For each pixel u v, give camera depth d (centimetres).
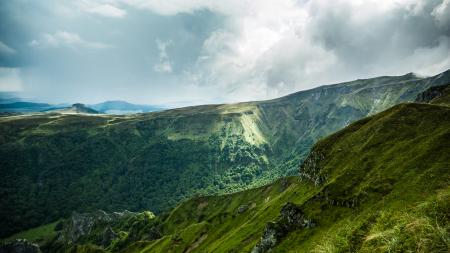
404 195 10200
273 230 13200
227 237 19088
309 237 11881
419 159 12006
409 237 2302
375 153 14950
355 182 13362
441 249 2022
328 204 13000
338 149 18100
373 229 3098
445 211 2336
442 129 14138
